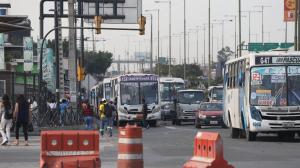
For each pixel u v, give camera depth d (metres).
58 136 32.91
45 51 121.31
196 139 32.12
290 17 116.56
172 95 139.25
